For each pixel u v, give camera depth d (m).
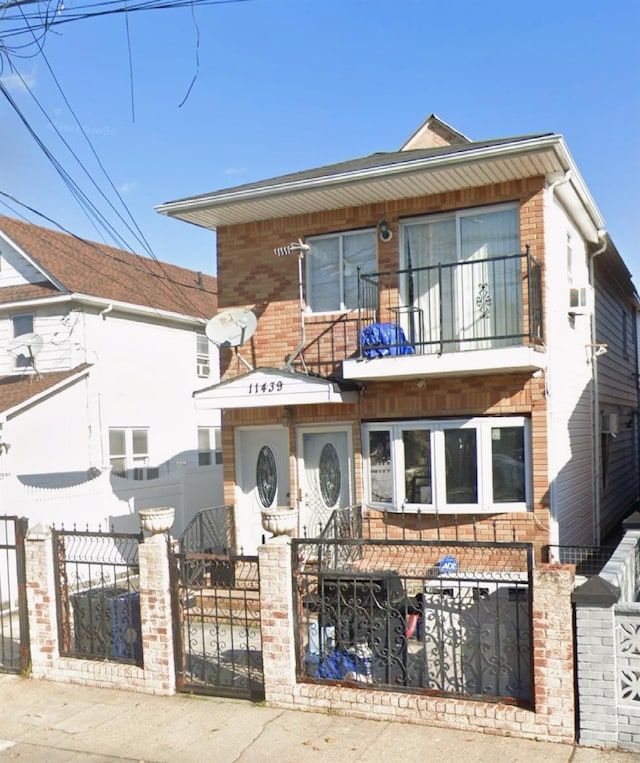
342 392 10.58
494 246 10.58
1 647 9.44
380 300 11.16
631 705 5.73
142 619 7.53
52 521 12.74
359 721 6.52
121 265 21.20
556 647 5.91
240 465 12.12
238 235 12.26
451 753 5.82
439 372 9.89
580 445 12.63
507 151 9.34
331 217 11.59
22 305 17.05
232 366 12.18
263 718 6.71
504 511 10.10
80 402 16.59
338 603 7.00
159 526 7.51
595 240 13.62
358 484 11.05
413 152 11.93
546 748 5.82
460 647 6.66
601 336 15.62
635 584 7.93
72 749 6.36
